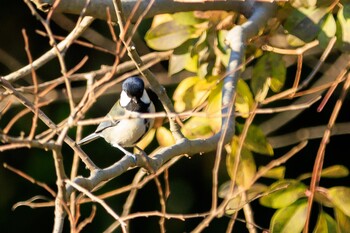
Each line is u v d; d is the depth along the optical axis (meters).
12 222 17.42
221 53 10.45
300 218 9.11
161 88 8.62
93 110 16.83
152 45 10.71
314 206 14.22
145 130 10.20
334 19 10.23
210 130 10.38
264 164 17.53
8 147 6.69
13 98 9.80
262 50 10.54
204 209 18.28
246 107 10.33
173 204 18.36
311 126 17.61
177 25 10.68
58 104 16.64
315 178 8.61
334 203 9.16
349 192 9.22
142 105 10.17
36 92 8.11
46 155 17.28
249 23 9.85
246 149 10.25
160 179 18.34
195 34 10.71
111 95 16.91
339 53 14.68
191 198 18.30
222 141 7.97
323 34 9.88
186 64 10.71
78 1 9.16
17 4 17.50
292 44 10.02
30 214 17.52
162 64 16.64
